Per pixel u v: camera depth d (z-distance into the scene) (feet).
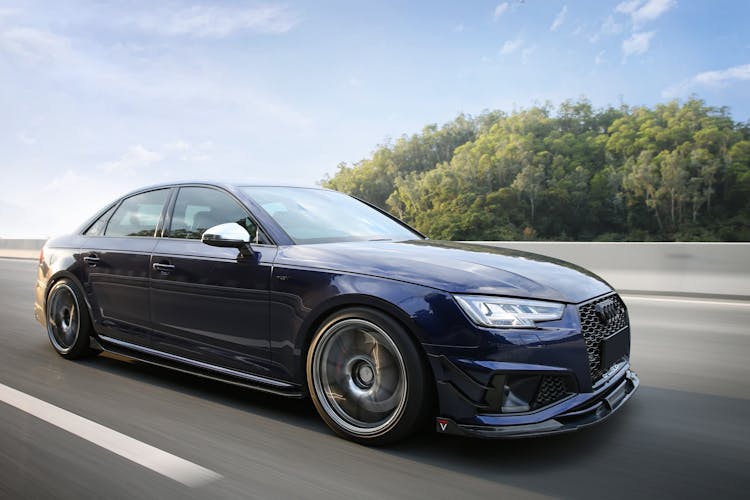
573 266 9.89
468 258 8.96
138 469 7.48
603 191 413.80
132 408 9.95
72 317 13.24
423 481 7.22
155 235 11.82
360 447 8.30
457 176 463.42
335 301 8.55
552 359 7.65
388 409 8.16
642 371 13.12
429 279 8.03
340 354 8.64
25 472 7.36
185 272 10.64
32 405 10.07
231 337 10.00
